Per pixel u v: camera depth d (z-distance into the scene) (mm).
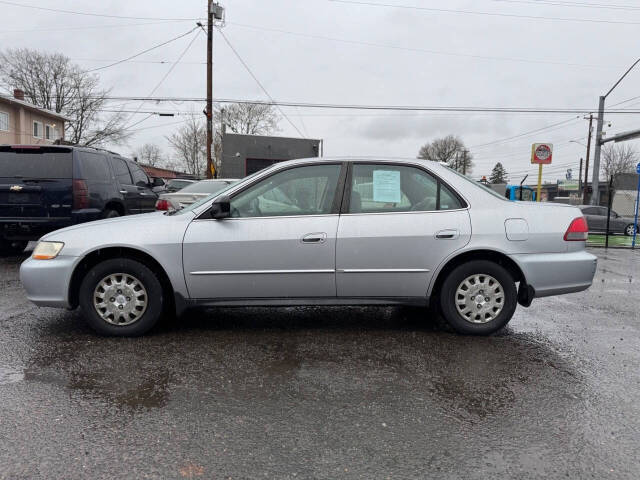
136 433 2473
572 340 4152
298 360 3551
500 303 4105
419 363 3520
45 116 33469
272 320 4621
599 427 2594
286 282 4000
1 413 2664
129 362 3457
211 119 23203
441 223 4020
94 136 46000
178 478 2096
